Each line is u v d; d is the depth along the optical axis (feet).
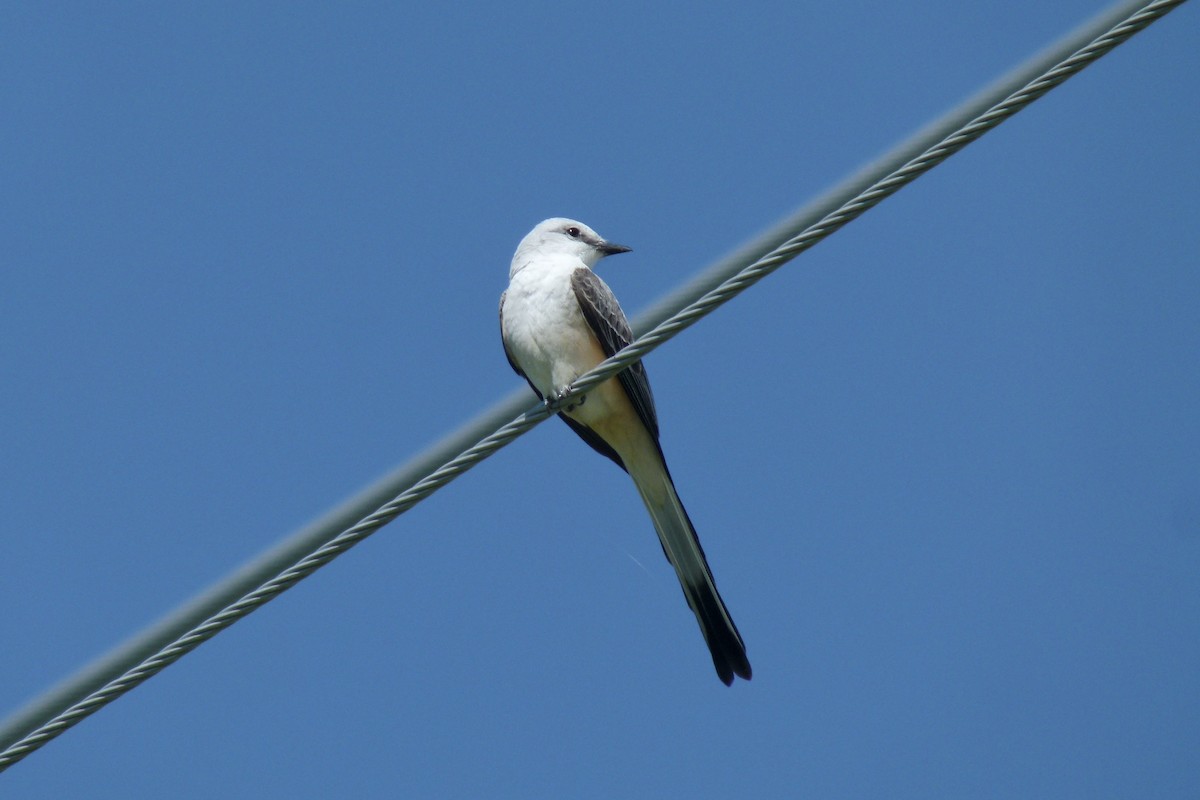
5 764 29.27
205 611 29.91
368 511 31.17
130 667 29.60
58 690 29.60
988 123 27.78
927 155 28.35
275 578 30.27
